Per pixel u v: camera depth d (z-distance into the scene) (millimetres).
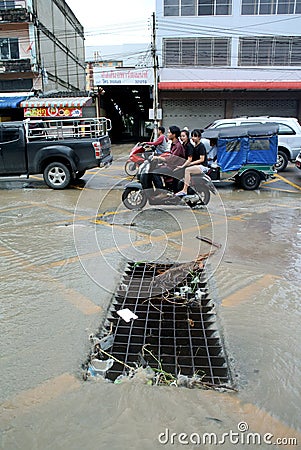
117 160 15164
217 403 2154
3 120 21406
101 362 2521
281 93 22094
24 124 9039
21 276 3926
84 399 2178
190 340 2803
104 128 10102
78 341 2750
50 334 2834
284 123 11789
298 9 21156
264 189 9141
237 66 21812
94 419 2037
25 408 2111
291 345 2703
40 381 2322
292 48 21609
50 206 7395
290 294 3504
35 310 3197
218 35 21531
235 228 5777
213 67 21844
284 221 6215
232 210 6980
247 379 2352
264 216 6543
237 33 21484
